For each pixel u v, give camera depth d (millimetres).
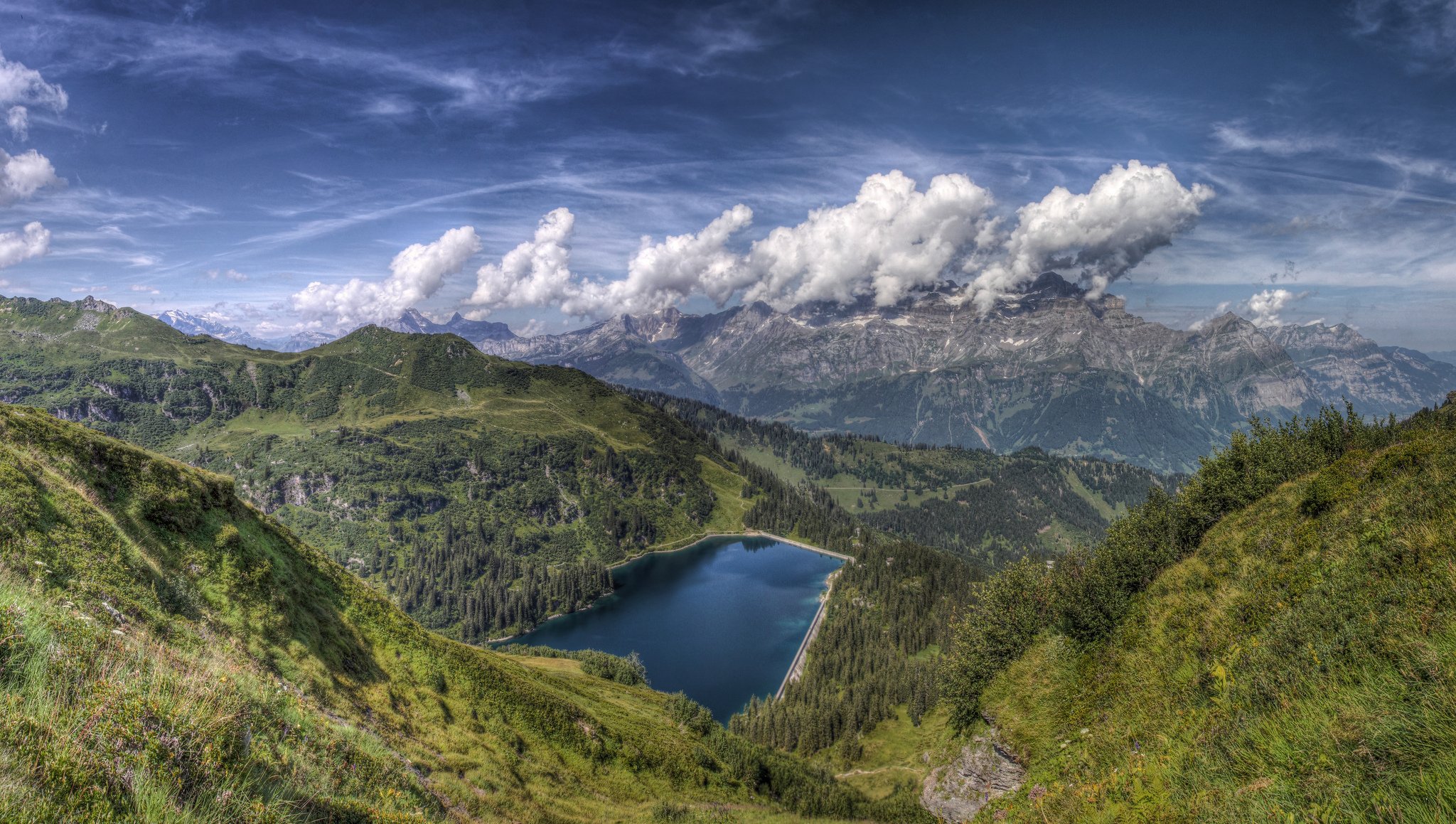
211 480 41062
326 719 24859
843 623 193500
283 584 38844
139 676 10742
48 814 6324
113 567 26078
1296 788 10625
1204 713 18500
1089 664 35844
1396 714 10469
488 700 47469
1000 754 37594
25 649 9656
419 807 18859
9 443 29812
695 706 83250
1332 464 32719
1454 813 8328
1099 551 46188
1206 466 47469
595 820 39688
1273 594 24438
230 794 9008
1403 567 17156
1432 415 46188
